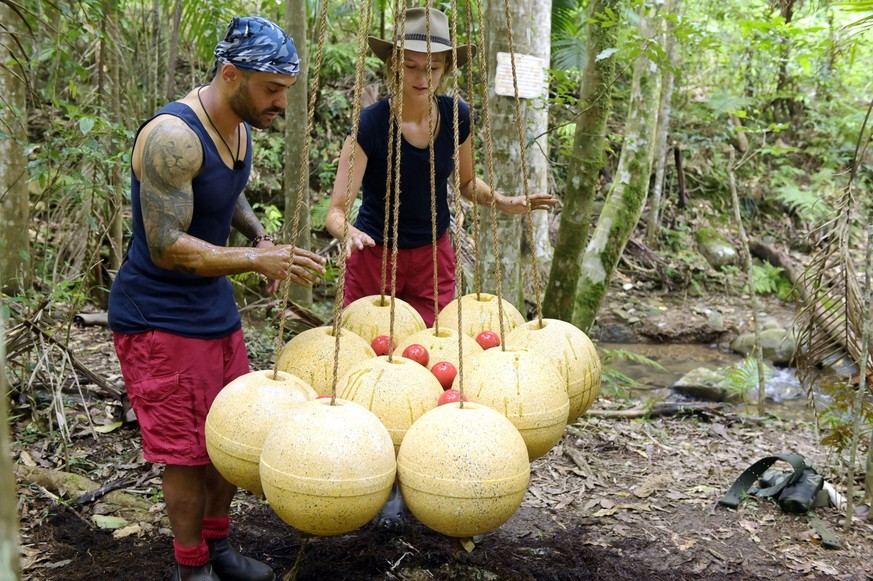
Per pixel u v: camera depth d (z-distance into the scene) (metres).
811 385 3.88
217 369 2.43
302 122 5.44
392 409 2.06
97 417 4.03
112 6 5.11
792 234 10.27
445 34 2.91
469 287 5.53
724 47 9.58
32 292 4.09
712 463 4.07
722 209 10.53
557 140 8.54
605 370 6.09
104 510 3.17
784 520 3.38
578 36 9.46
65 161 4.48
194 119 2.24
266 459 1.86
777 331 7.41
